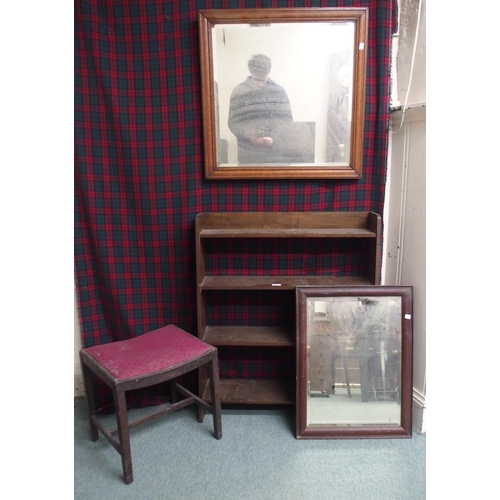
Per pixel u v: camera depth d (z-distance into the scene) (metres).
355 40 1.80
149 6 1.84
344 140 1.90
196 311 2.08
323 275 2.07
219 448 1.79
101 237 1.98
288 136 1.90
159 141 1.94
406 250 1.92
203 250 2.00
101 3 1.84
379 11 1.80
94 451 1.79
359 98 1.85
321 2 1.82
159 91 1.91
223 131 1.91
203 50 1.81
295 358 1.96
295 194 1.99
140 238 2.02
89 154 1.92
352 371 1.85
